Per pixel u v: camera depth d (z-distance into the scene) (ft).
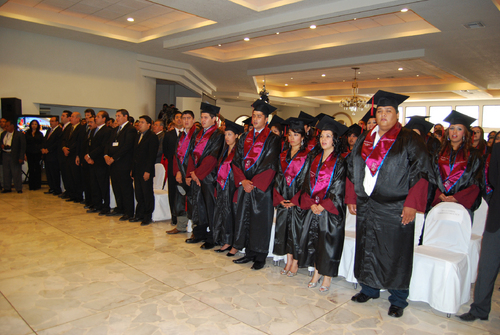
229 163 13.03
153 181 18.21
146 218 17.33
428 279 9.25
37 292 9.59
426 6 19.61
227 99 65.26
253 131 12.40
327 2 20.66
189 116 14.67
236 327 8.04
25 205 20.93
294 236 11.02
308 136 11.80
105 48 31.89
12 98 26.23
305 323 8.34
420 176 8.52
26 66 28.12
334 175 9.98
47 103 29.17
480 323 8.67
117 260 12.24
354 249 10.46
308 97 61.05
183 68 36.78
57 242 14.06
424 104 58.80
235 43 32.27
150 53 33.47
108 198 19.22
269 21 23.31
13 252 12.77
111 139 18.04
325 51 30.37
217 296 9.64
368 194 9.14
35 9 25.81
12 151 24.79
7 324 7.92
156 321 8.21
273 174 11.80
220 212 13.19
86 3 24.79
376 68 40.11
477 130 15.33
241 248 12.48
